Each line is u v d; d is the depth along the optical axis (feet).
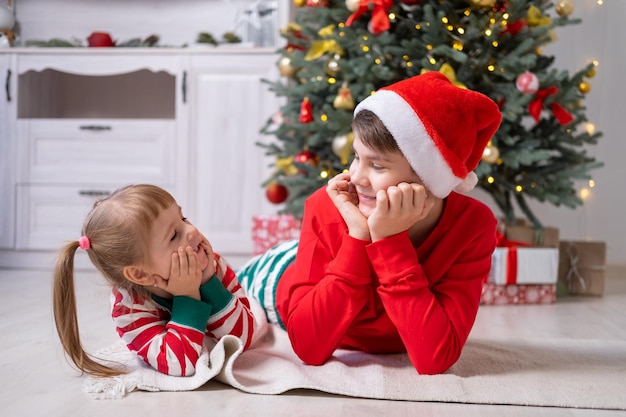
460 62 7.61
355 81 7.97
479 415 3.31
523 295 7.60
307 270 4.05
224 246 10.09
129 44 10.57
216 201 10.09
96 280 8.75
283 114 8.73
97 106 11.82
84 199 10.14
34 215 10.19
